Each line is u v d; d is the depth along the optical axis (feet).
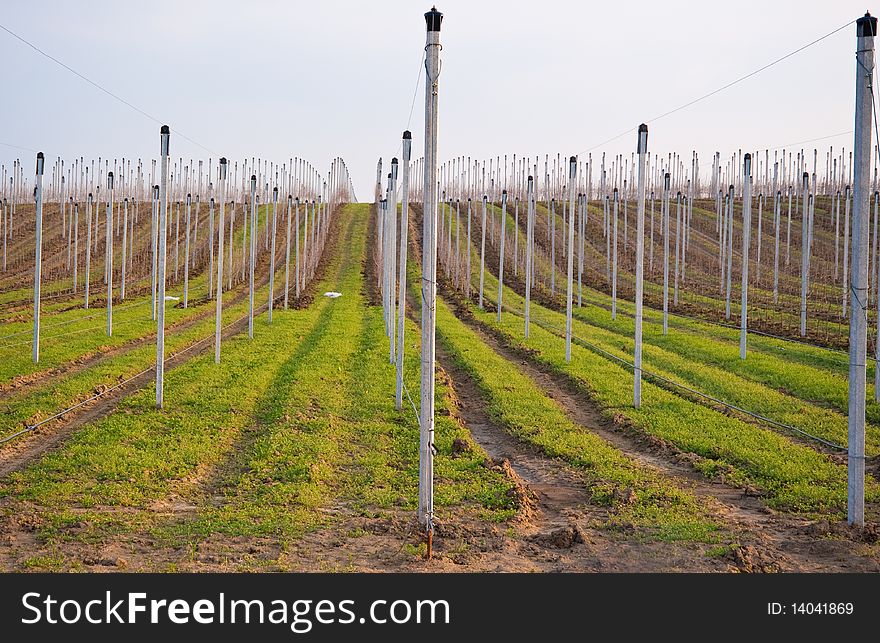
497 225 277.44
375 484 45.70
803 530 38.75
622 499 43.27
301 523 38.40
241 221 300.81
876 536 36.63
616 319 132.87
